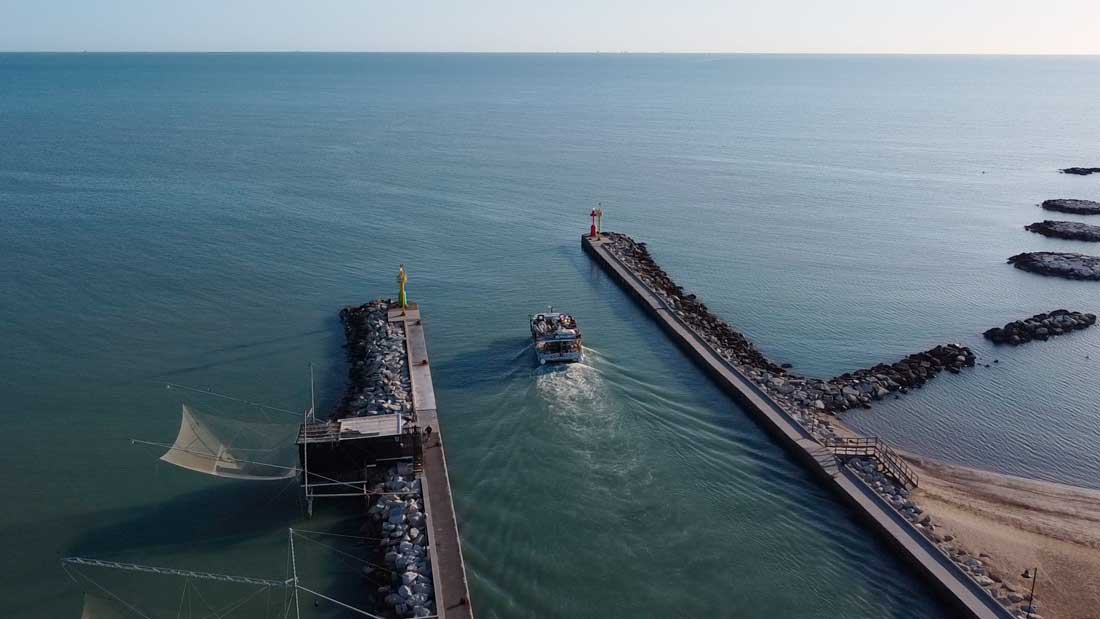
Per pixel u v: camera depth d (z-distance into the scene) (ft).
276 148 559.38
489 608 123.03
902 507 147.23
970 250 349.41
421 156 542.98
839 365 224.53
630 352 221.87
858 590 129.18
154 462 166.30
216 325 238.68
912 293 290.15
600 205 373.81
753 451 170.30
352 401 185.98
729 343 228.63
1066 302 285.23
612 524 144.15
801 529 144.15
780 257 330.34
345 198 405.18
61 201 375.04
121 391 196.65
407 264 302.04
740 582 130.41
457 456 164.14
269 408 189.47
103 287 265.54
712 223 383.45
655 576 131.34
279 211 372.38
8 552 137.59
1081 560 137.90
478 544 137.59
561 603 124.67
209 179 438.40
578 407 186.19
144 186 413.80
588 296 271.90
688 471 161.79
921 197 456.86
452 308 256.11
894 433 185.98
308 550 136.98
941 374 221.05
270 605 123.95
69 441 173.78
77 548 138.41
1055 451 180.75
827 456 162.09
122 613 122.31
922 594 128.57
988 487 163.22
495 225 365.20
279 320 244.22
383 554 133.18
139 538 141.18
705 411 187.32
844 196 453.17
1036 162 589.73
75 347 220.02
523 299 267.18
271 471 148.05
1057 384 216.54
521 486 154.51
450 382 198.80
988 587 125.80
